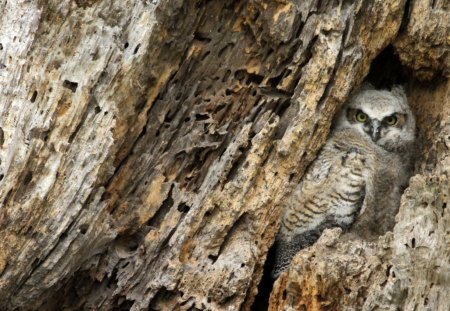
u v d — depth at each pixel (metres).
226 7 12.07
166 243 11.45
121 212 11.64
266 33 11.87
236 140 11.61
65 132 10.83
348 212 12.13
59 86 10.85
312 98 11.79
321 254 10.88
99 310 11.48
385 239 10.45
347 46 11.80
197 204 11.47
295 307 10.84
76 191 10.72
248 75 12.10
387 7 11.90
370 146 12.94
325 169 12.15
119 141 11.43
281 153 11.70
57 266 10.78
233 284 11.05
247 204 11.59
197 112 12.02
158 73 11.77
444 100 12.80
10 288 10.66
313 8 11.82
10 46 11.00
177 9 11.48
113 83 11.04
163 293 11.20
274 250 12.38
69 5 11.11
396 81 13.72
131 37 11.24
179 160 11.88
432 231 9.98
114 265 11.49
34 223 10.59
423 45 12.26
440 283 9.79
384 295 9.94
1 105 10.85
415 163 13.13
